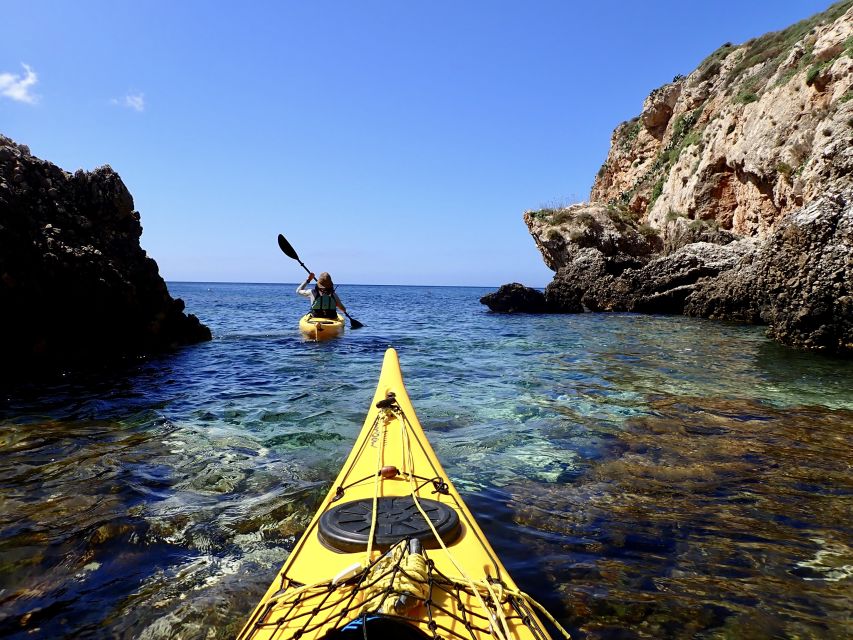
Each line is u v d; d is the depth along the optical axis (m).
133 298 9.44
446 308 31.70
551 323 18.17
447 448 4.68
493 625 1.80
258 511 3.44
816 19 24.47
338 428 5.24
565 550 2.98
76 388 6.84
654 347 11.34
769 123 20.36
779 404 6.24
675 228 24.53
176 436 4.95
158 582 2.68
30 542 3.03
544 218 27.45
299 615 1.90
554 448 4.70
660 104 33.25
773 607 2.47
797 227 10.22
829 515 3.43
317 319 13.18
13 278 7.48
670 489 3.83
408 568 1.96
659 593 2.58
